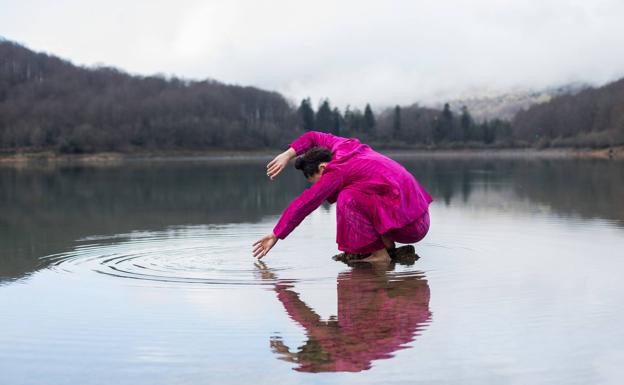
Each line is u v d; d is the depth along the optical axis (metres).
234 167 43.81
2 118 112.88
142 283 5.20
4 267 5.98
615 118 104.88
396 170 6.25
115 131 106.12
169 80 152.25
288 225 5.77
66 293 4.86
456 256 6.39
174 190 18.22
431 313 4.18
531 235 7.82
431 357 3.32
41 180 25.66
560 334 3.67
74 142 96.31
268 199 14.62
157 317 4.16
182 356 3.39
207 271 5.70
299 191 17.42
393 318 4.07
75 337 3.74
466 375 3.07
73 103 122.94
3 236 8.22
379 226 6.05
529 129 139.75
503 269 5.66
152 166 48.62
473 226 8.77
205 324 3.98
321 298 4.64
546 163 43.97
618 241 7.24
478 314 4.14
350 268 5.82
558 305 4.33
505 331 3.75
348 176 6.09
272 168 6.38
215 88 142.62
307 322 4.01
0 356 3.43
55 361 3.34
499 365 3.20
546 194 14.64
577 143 103.88
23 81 138.12
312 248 6.98
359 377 3.06
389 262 6.11
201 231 8.60
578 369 3.13
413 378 3.04
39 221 10.09
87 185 21.39
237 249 6.94
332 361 3.28
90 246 7.28
